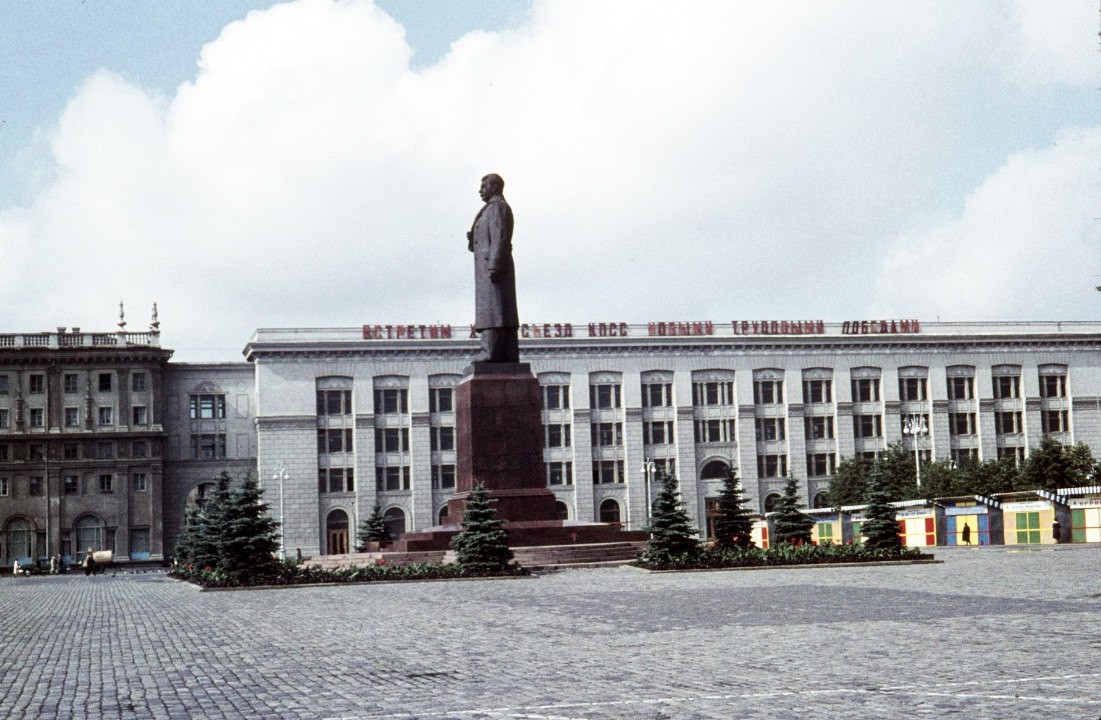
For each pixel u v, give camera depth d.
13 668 17.88
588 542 45.12
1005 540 63.59
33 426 99.50
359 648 18.50
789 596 26.30
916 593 26.22
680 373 103.75
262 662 17.17
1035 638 16.92
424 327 101.31
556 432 101.81
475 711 12.14
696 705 12.09
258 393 97.69
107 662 18.19
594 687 13.54
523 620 22.44
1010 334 108.19
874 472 43.38
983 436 107.12
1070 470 86.88
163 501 101.44
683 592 28.72
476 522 39.44
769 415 105.00
